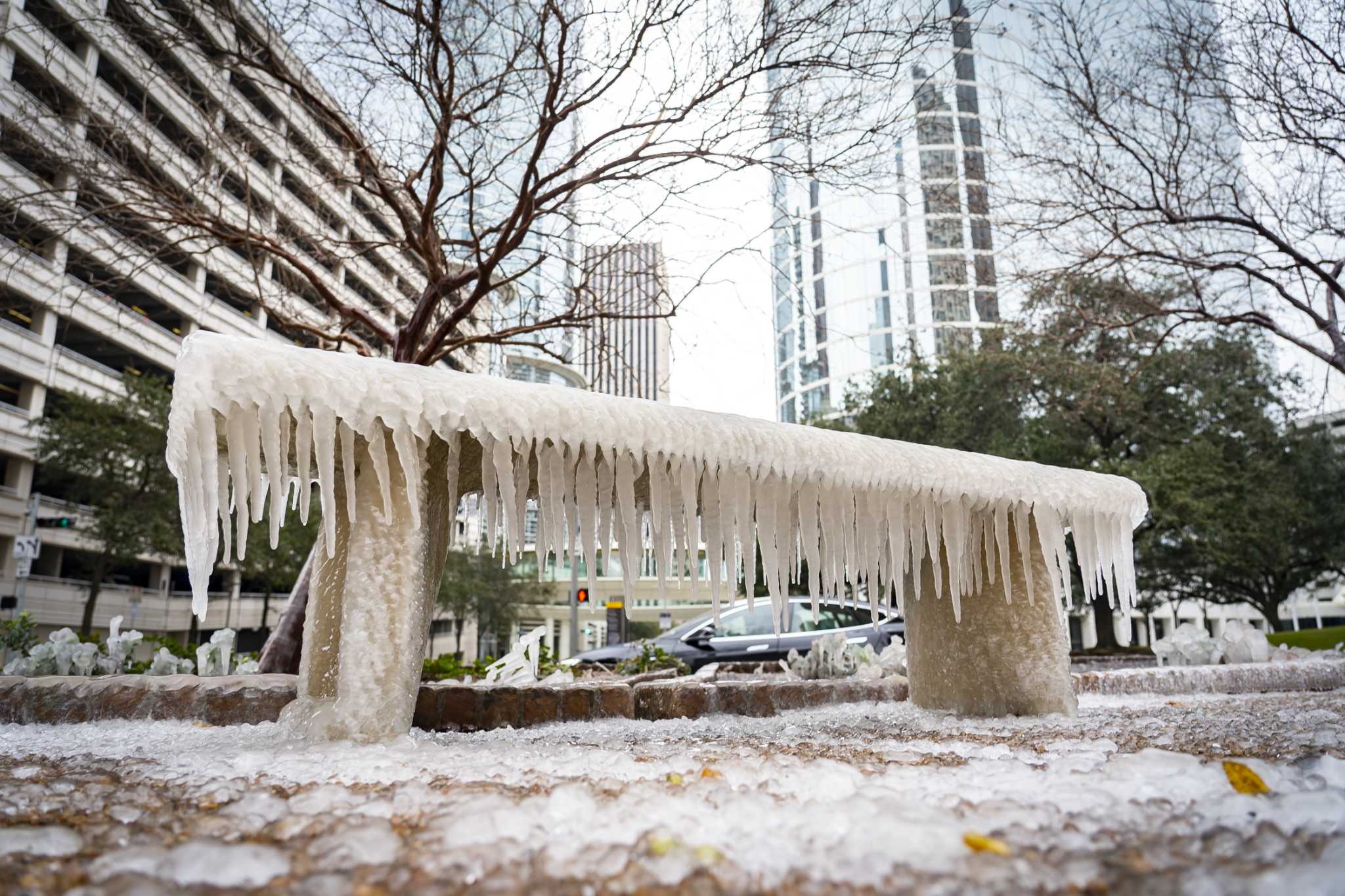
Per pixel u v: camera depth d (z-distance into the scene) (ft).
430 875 3.24
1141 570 72.95
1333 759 5.29
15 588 90.79
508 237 22.25
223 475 8.15
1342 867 3.04
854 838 3.43
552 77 20.99
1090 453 69.10
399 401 7.37
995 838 3.69
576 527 8.62
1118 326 32.71
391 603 7.63
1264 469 67.87
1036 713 11.59
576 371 33.71
